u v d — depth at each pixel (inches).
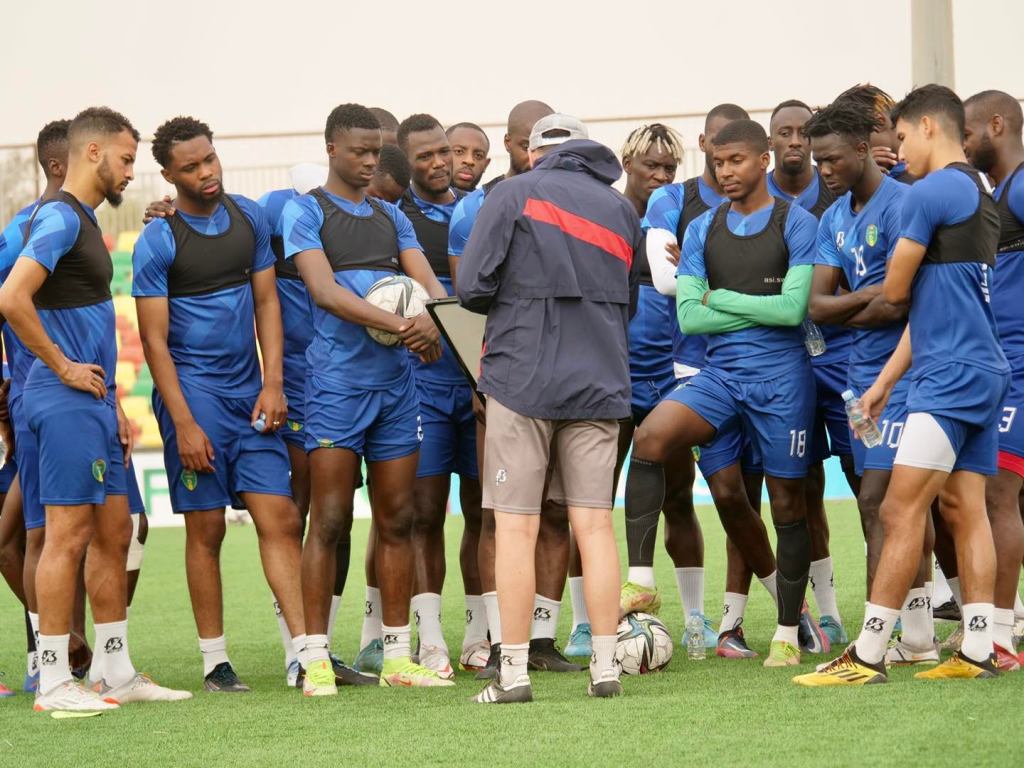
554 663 668.7
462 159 828.6
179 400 628.4
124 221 2241.6
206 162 628.4
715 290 660.1
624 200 570.6
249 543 1518.2
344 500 623.8
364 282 637.3
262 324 663.8
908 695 517.3
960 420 546.3
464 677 677.9
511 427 543.5
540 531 679.1
